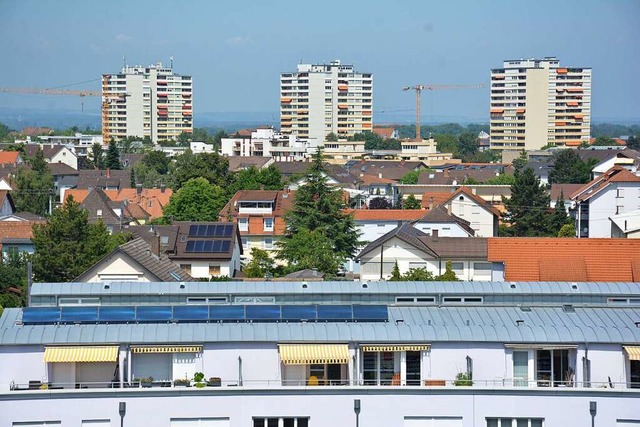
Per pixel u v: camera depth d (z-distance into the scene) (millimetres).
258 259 126375
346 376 51500
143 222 181500
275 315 52719
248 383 50594
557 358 52062
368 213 152875
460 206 163625
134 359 50938
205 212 178875
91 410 48750
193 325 51531
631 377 51375
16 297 92875
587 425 49781
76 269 101438
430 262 113500
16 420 48406
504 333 51375
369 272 116312
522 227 177125
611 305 55844
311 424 49375
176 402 49031
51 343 50125
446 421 49719
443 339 51062
